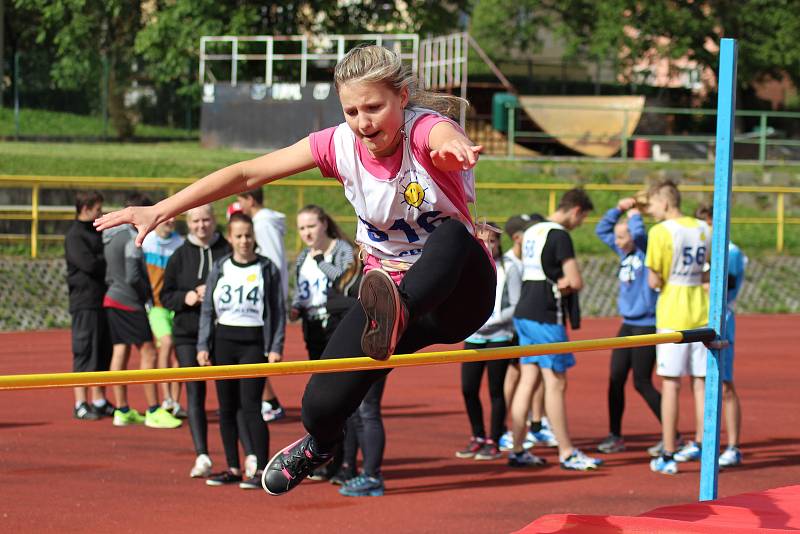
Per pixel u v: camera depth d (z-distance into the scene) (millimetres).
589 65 48812
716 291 6688
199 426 8953
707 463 6707
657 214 9633
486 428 11336
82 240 11484
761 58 41844
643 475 9266
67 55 37594
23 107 36531
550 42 57625
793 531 5141
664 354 9438
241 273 8586
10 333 18516
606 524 5391
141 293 11234
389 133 4199
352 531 7359
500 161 30578
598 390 13867
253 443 8602
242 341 8547
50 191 23469
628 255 10211
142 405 12602
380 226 4457
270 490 4879
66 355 16172
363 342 4148
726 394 9805
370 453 8461
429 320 4520
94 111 37406
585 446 10539
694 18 41656
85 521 7508
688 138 32938
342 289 8633
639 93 46969
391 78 4160
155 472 9102
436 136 4121
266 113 32781
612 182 29781
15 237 22062
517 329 9539
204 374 4539
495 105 33781
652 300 10016
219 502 8125
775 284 24688
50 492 8336
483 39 51625
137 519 7586
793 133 47438
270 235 10742
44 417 11688
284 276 10836
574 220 9633
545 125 33938
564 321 9469
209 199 4547
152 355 11461
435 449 10305
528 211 27156
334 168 4473
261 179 4555
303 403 4648
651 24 41344
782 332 20312
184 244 9438
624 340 6031
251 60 37250
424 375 14992
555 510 8016
